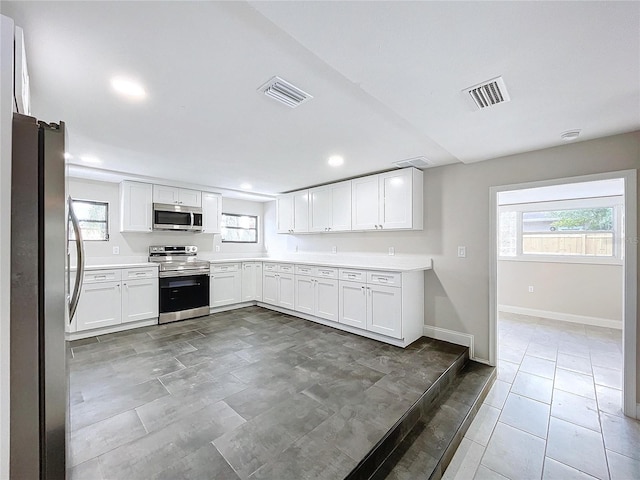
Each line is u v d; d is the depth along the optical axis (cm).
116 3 108
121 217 405
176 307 414
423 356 286
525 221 528
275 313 461
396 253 378
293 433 172
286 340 334
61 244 112
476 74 143
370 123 221
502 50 125
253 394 216
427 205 348
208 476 141
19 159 103
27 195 104
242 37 128
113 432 173
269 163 332
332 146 274
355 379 239
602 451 187
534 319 487
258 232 596
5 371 92
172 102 188
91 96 180
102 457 152
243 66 150
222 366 265
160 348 309
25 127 104
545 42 119
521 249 529
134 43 131
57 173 110
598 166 235
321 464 149
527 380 280
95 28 121
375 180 371
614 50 124
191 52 138
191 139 255
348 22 108
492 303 299
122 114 205
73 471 142
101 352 297
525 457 183
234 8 112
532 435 203
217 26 121
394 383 232
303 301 421
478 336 308
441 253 336
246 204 577
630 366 221
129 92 175
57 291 111
